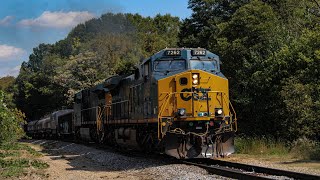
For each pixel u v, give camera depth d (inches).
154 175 529.7
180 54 682.8
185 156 633.6
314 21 1155.3
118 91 942.4
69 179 539.2
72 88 2285.9
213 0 1615.4
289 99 839.1
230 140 655.8
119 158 763.4
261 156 718.5
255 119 992.9
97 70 2298.2
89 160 825.5
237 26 1093.1
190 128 642.8
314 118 798.5
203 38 1537.9
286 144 816.3
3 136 984.9
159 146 676.7
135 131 785.6
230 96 1067.3
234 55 1069.8
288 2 1216.8
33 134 2546.8
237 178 459.2
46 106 2925.7
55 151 1155.9
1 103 930.1
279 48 1019.9
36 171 630.5
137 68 767.1
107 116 1033.5
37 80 2982.3
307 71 864.9
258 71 964.0
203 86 646.5
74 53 3105.3
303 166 560.4
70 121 1620.3
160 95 638.5
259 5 1097.4
